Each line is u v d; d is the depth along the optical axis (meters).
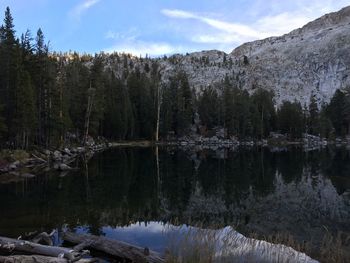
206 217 18.41
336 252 11.78
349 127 125.31
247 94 121.56
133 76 106.50
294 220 18.02
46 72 53.41
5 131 41.03
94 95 71.19
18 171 34.28
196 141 100.69
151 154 56.69
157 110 99.00
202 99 112.00
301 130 118.50
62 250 11.13
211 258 9.96
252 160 49.22
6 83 45.09
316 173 35.78
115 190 25.39
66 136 64.00
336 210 20.25
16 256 10.35
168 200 22.55
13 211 18.66
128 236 14.34
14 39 46.81
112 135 88.06
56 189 25.27
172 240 11.43
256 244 11.77
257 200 22.98
